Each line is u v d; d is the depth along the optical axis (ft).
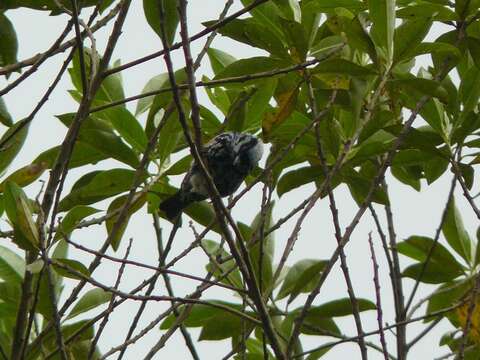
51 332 30.94
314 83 37.17
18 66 30.53
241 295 33.35
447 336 36.65
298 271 35.73
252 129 38.55
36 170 29.91
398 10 35.50
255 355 36.19
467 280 37.14
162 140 35.99
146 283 28.91
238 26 34.24
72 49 29.71
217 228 36.99
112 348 27.78
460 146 35.65
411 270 37.60
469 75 35.60
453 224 37.88
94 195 35.17
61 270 28.58
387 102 34.50
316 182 37.17
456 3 35.14
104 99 37.81
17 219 26.66
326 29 38.32
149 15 31.53
